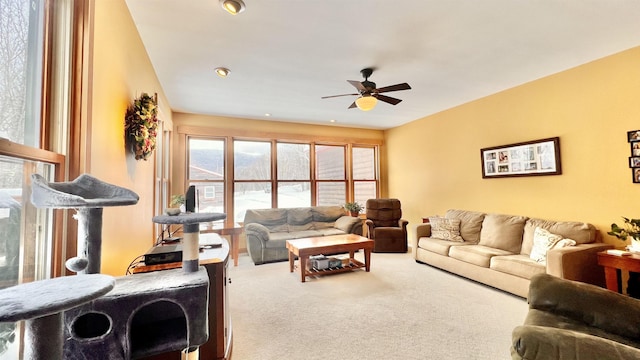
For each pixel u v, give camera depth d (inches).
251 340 83.8
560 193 132.2
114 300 41.0
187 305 45.0
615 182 114.0
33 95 44.3
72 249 49.1
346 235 173.5
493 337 84.7
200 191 199.3
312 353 77.2
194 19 88.0
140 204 97.3
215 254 75.9
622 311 54.9
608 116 116.3
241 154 213.5
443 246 151.2
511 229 138.4
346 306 107.3
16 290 28.2
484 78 140.4
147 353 44.7
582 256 103.7
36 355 27.0
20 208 40.1
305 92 157.2
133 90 87.7
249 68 125.2
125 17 78.4
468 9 85.0
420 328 90.3
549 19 90.7
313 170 235.9
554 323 57.7
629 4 83.2
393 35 99.3
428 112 203.9
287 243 155.7
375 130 261.3
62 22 50.0
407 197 236.1
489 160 165.9
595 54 115.3
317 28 94.2
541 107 139.9
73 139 50.4
